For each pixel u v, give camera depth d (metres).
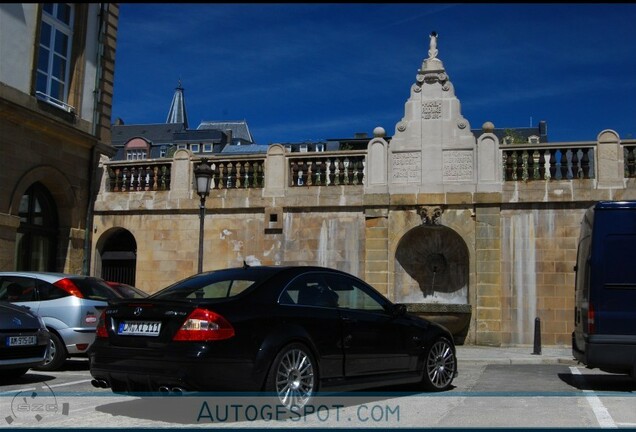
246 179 19.39
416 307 16.98
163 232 19.86
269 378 6.89
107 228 20.27
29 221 18.00
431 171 17.91
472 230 17.50
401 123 18.28
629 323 9.13
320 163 18.84
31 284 11.62
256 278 7.59
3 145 16.30
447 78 18.20
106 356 7.02
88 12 19.42
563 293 16.89
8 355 9.27
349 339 7.86
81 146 19.22
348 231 18.34
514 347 16.89
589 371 12.51
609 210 9.46
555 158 17.33
